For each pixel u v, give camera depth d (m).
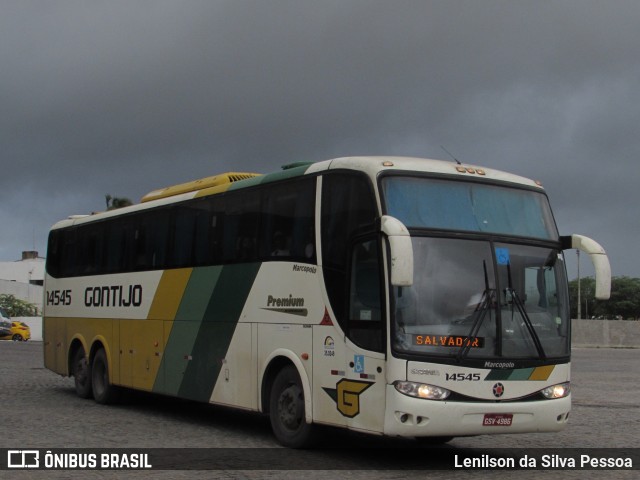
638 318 102.12
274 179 12.81
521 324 10.71
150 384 15.88
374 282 10.40
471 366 10.21
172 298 15.28
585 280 105.06
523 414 10.45
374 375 10.25
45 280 21.22
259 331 12.67
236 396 13.16
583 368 34.12
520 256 11.02
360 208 10.84
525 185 11.69
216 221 14.17
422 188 10.83
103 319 17.95
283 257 12.29
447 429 9.99
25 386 21.62
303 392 11.60
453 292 10.41
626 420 16.42
